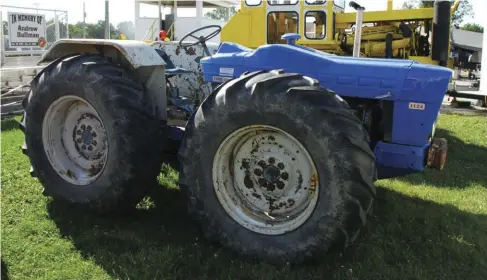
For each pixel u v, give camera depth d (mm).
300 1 9805
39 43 13758
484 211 4016
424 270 2838
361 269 2787
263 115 2715
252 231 2912
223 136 2883
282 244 2799
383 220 3613
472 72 20219
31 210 3691
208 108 2906
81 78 3410
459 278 2783
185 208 3783
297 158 2846
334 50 10008
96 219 3525
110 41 3537
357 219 2584
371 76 3129
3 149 5473
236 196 3047
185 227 3424
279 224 2881
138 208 3760
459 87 13312
